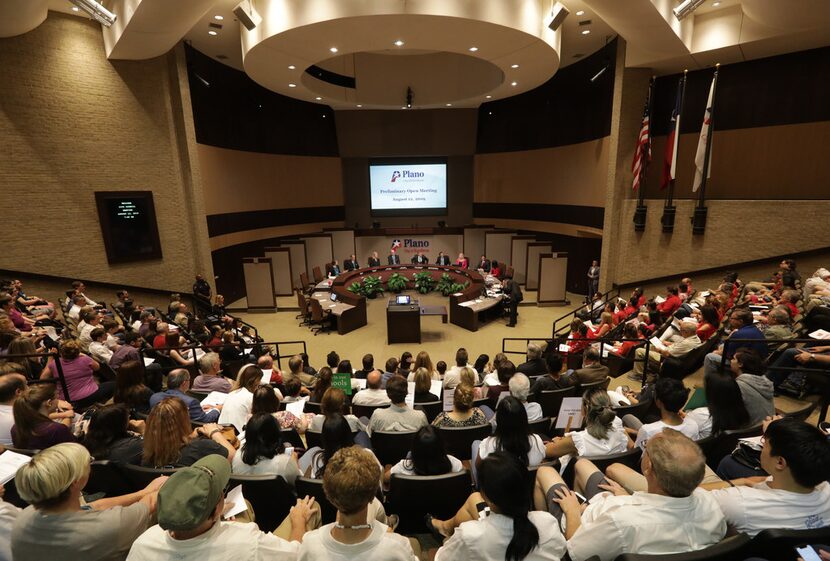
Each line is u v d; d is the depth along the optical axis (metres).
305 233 17.55
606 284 12.82
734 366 3.76
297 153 16.92
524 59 10.04
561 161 15.22
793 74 9.92
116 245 10.95
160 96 11.16
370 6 7.50
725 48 9.70
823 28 8.47
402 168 18.72
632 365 7.44
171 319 9.05
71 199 10.23
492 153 17.84
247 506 2.33
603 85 12.94
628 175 12.12
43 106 9.67
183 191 11.92
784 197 10.30
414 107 16.45
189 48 11.64
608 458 2.77
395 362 6.42
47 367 5.07
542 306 14.08
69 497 1.79
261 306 13.81
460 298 11.99
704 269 10.84
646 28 8.54
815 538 1.68
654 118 12.06
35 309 8.21
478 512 2.28
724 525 1.83
